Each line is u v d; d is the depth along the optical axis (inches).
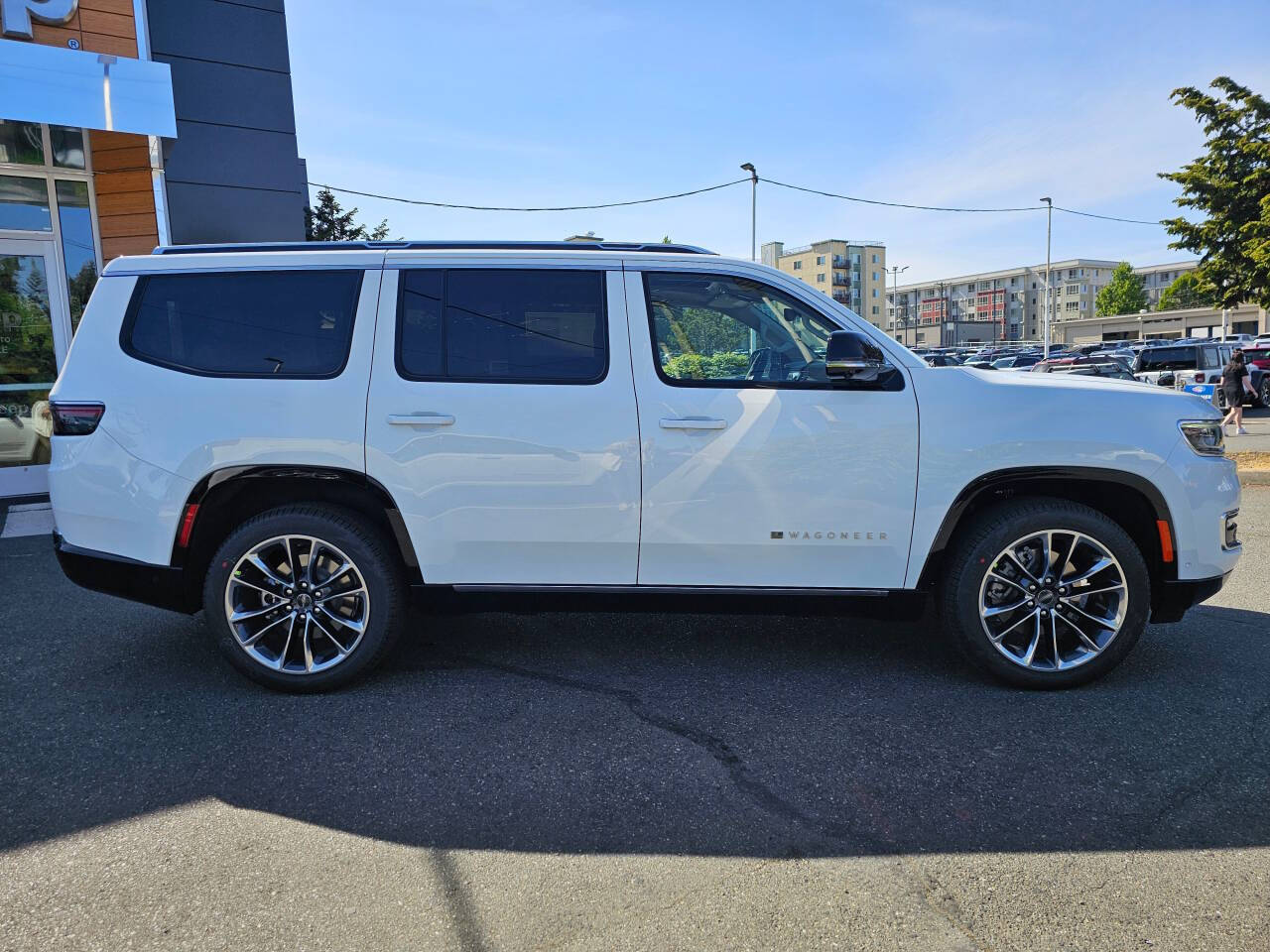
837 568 150.5
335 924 89.4
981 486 146.6
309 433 147.4
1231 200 467.2
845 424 147.3
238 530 148.5
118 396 148.9
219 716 142.5
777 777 120.6
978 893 94.1
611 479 148.3
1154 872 97.9
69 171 362.0
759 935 87.6
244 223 441.7
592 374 150.0
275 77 443.8
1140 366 848.9
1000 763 124.4
